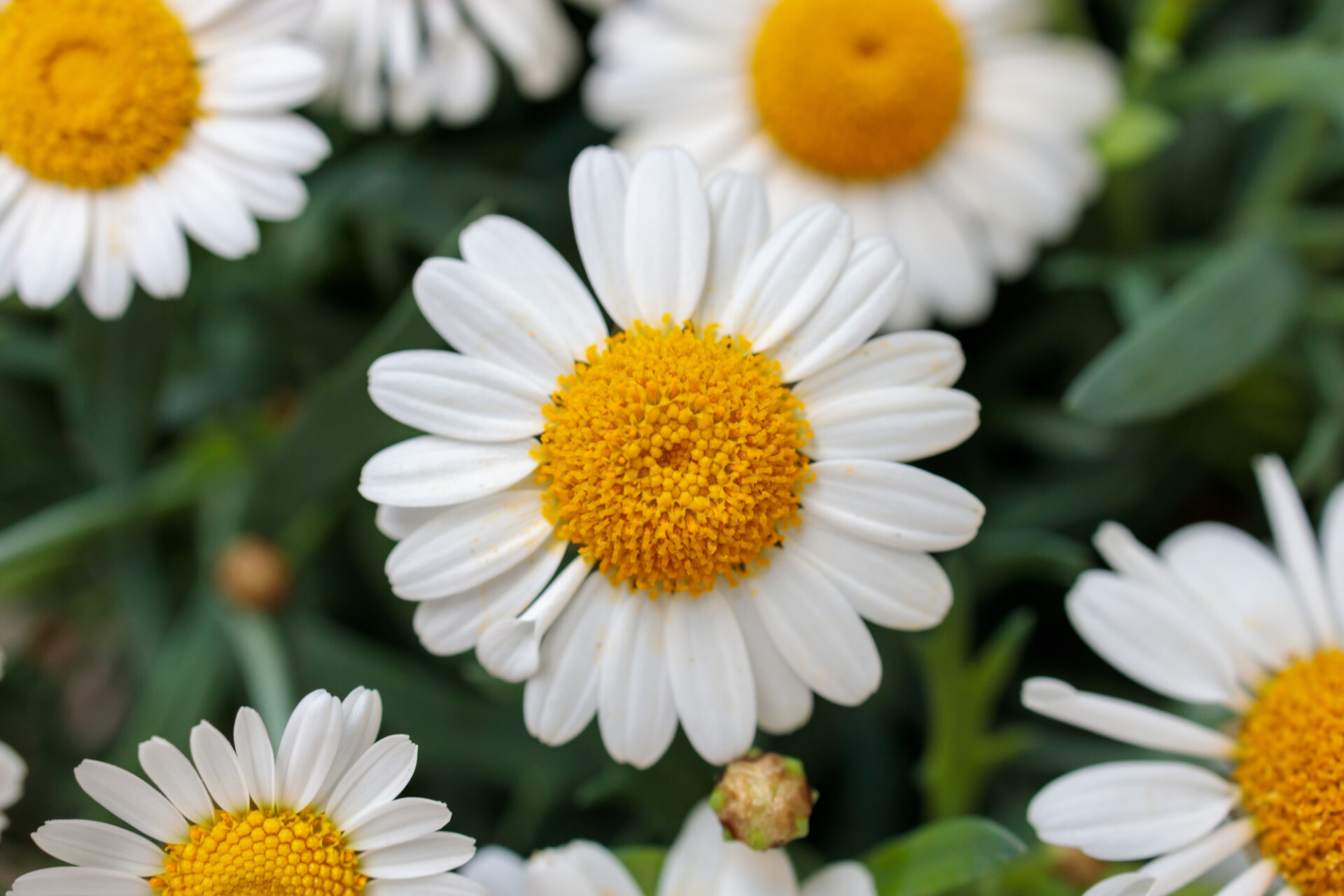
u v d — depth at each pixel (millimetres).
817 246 218
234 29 237
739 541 216
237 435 278
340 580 277
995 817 260
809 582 218
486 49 261
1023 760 260
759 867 223
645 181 219
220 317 274
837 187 258
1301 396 268
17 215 236
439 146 275
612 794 236
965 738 237
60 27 233
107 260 235
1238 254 244
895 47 252
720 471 215
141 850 212
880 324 218
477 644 216
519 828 266
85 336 253
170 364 271
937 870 222
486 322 218
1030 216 260
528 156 276
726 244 219
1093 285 275
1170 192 282
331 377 255
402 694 258
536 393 218
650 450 216
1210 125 281
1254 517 274
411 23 255
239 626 261
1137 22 273
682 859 225
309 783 211
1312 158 271
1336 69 253
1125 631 227
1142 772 223
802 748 263
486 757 256
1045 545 244
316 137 237
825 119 253
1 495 278
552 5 263
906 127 254
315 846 211
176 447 283
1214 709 236
